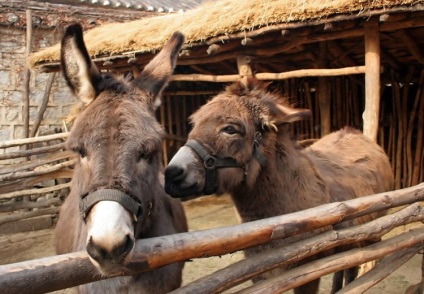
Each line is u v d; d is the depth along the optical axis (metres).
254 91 2.95
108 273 1.51
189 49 5.71
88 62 1.88
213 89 9.88
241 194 2.94
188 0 14.03
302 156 3.05
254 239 1.90
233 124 2.71
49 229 7.27
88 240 1.48
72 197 3.01
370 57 4.55
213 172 2.70
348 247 2.99
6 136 9.05
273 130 2.84
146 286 2.06
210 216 7.64
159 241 1.66
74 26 1.82
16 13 8.97
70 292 4.32
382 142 8.31
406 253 2.81
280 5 4.68
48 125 9.42
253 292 2.00
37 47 9.35
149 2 12.10
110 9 10.70
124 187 1.60
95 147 1.67
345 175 3.43
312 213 2.15
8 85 9.05
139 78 2.04
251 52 5.61
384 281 4.46
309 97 8.80
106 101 1.81
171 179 2.60
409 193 2.74
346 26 4.59
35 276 1.31
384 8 3.97
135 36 6.29
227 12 5.34
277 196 2.86
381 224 2.52
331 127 8.59
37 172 6.66
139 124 1.74
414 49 5.96
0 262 5.72
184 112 9.97
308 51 6.66
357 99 8.41
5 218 6.68
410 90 8.15
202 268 5.08
